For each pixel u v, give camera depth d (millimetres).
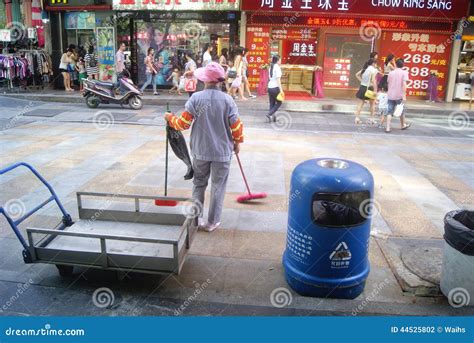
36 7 14477
